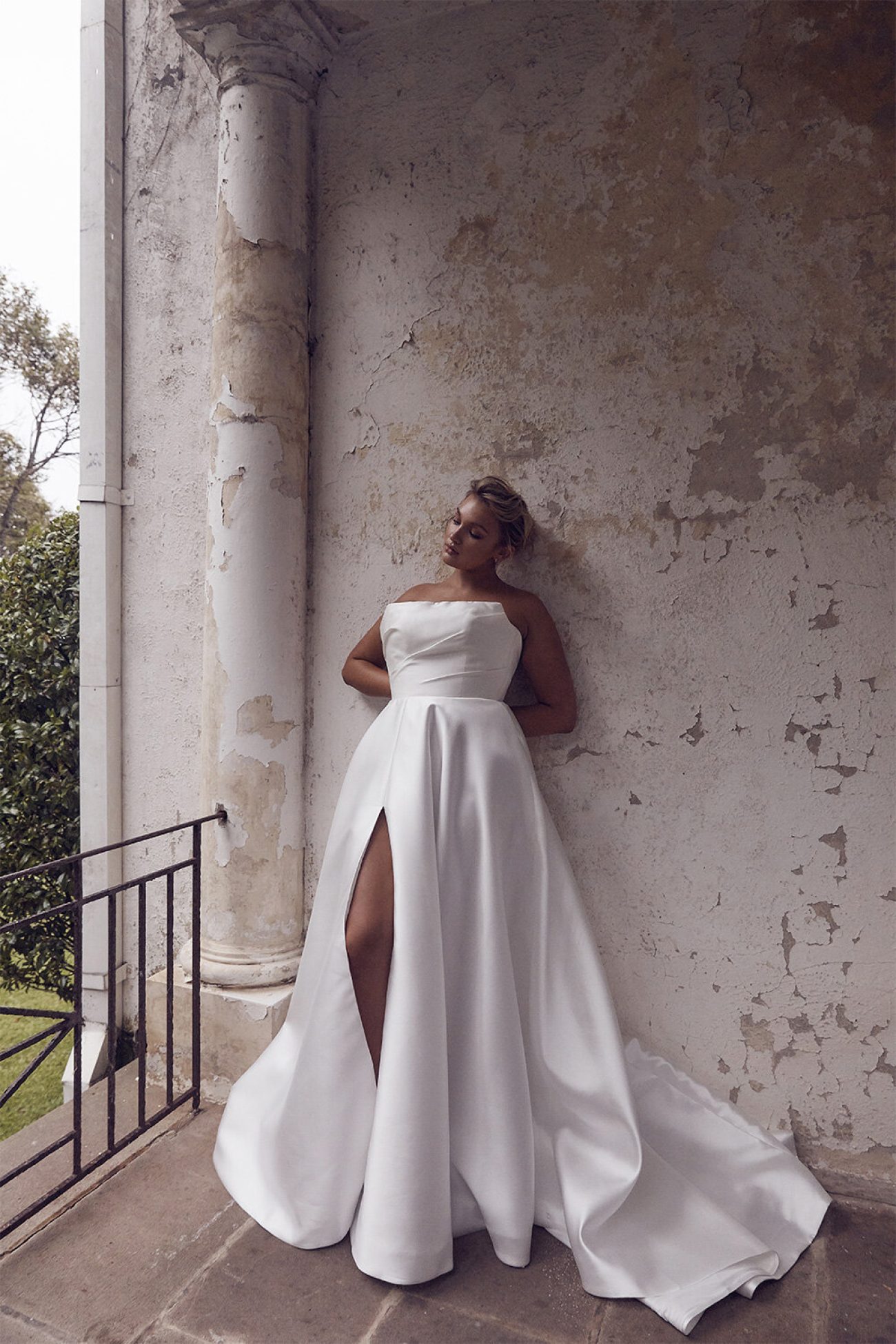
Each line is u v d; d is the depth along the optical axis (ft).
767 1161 6.65
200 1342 5.31
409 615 7.13
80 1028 6.74
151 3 9.28
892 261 6.64
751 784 7.14
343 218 8.42
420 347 8.14
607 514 7.50
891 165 6.64
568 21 7.57
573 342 7.59
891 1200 6.83
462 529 7.06
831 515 6.86
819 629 6.91
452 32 7.97
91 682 9.45
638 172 7.35
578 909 6.80
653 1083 7.22
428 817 6.45
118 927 9.57
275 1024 7.91
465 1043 6.45
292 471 8.27
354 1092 6.36
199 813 9.17
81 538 9.46
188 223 9.12
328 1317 5.53
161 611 9.32
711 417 7.17
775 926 7.12
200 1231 6.34
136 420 9.43
